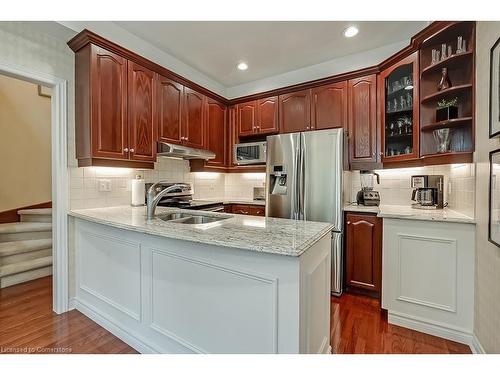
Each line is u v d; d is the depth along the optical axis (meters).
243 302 1.28
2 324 2.04
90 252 2.14
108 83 2.30
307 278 1.23
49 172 3.77
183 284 1.50
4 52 1.93
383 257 2.12
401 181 2.91
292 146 2.85
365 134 2.85
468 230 1.79
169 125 2.92
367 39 2.74
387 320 2.12
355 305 2.40
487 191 1.57
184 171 3.57
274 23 2.46
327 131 2.67
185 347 1.49
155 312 1.64
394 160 2.61
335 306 2.38
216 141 3.69
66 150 2.26
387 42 2.80
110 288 1.96
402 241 2.03
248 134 3.72
